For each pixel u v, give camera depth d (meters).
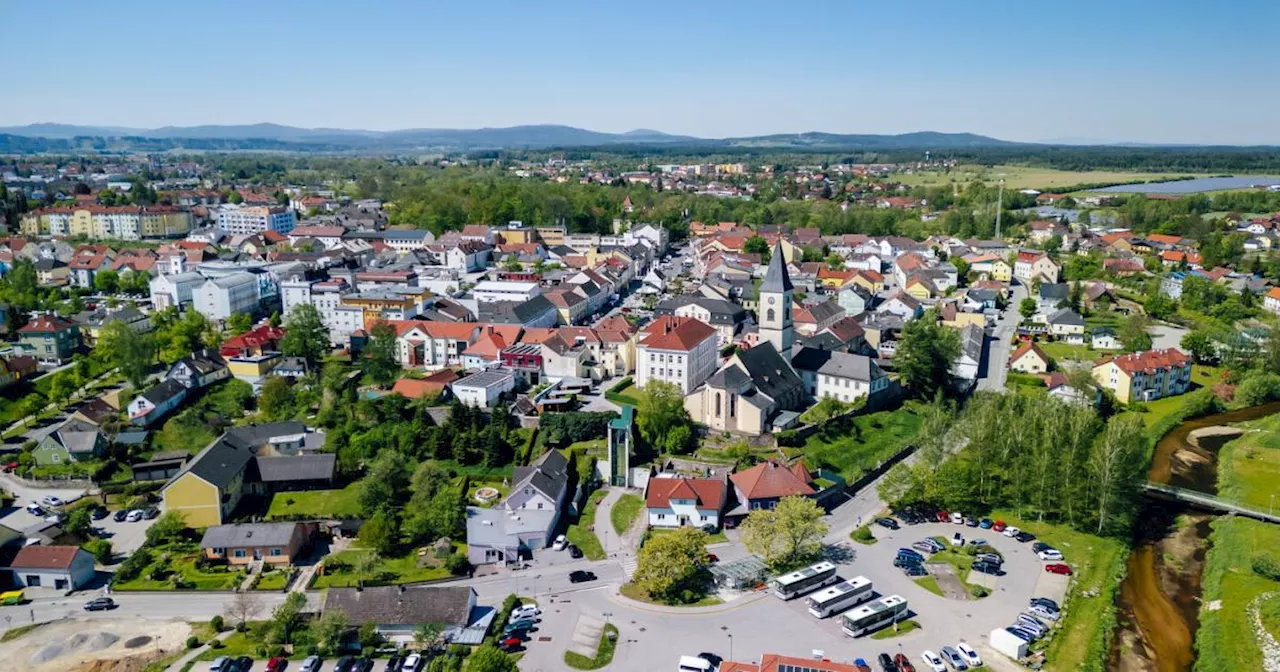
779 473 169.00
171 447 197.50
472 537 153.12
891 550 154.62
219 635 131.25
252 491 178.00
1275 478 188.12
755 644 125.12
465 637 126.69
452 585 143.88
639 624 130.75
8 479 184.12
